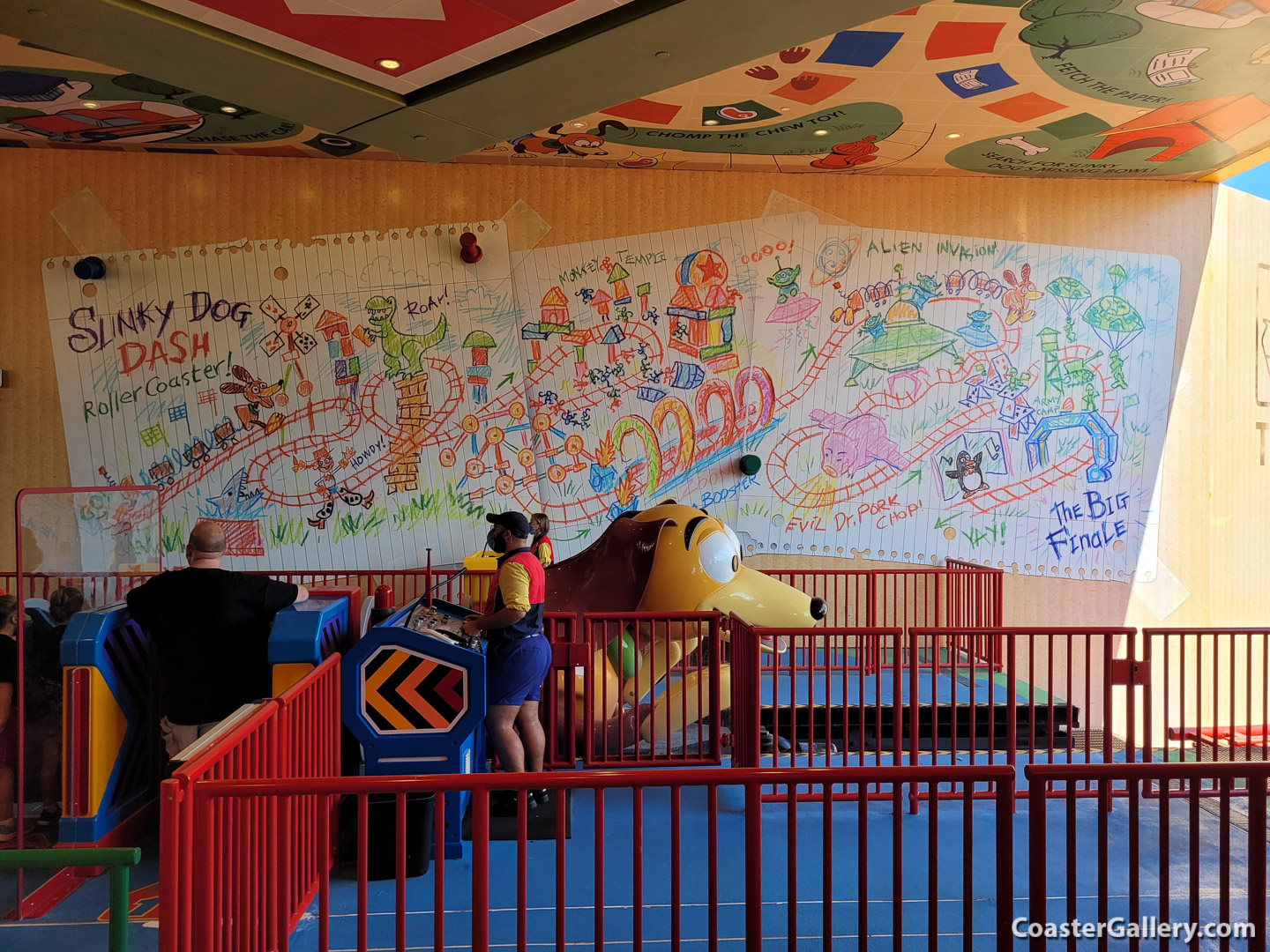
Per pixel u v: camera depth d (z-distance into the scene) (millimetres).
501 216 9289
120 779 4164
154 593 4020
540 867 3963
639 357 9383
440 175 9258
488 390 9266
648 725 5676
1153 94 7441
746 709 4836
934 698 4758
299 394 9102
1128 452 9742
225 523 9023
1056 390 9688
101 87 7281
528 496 9289
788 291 9500
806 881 3838
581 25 4074
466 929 3383
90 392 8906
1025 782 5207
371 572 8203
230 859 2465
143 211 8961
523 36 4164
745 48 4180
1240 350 9898
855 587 9062
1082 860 4074
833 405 9523
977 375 9617
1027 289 9664
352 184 9172
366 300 9172
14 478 8836
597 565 6000
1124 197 9781
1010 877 2299
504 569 4430
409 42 4223
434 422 9227
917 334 9586
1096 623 9656
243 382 9047
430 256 9234
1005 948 2289
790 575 8969
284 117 5016
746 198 9477
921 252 9586
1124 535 9727
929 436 9578
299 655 4004
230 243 9039
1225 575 9844
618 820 4523
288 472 9094
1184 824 4598
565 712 5105
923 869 3961
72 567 4281
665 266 9406
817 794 4859
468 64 4457
